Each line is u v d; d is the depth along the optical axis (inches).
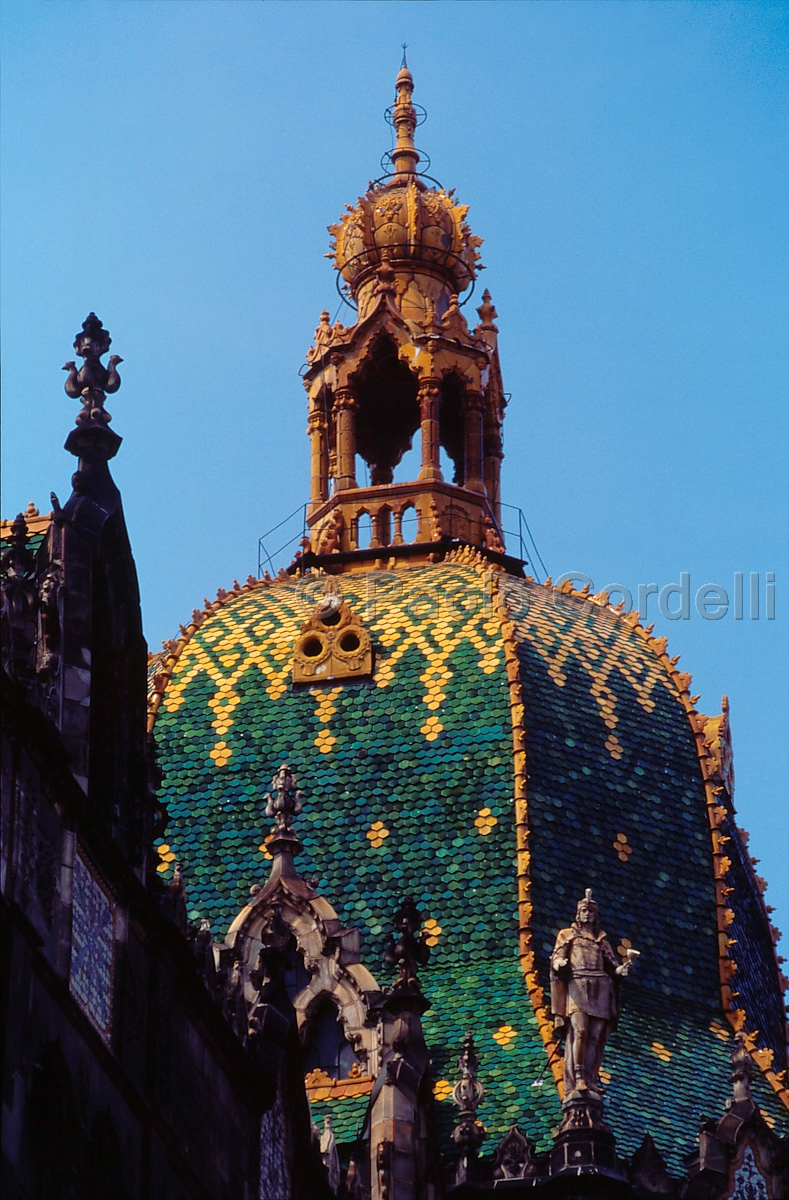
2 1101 2076.8
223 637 4057.6
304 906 3575.3
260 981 3489.2
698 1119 3567.9
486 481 4626.0
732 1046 3727.9
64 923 2207.2
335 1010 3535.9
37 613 2316.7
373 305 4633.4
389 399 4746.6
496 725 3853.3
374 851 3772.1
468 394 4626.0
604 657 4023.1
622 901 3774.6
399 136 4852.4
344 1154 3371.1
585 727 3902.6
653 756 3927.2
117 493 2472.9
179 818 3828.7
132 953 2332.7
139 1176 2293.3
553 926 3705.7
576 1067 3393.2
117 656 2434.8
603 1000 3405.5
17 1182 2094.0
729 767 4015.8
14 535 2351.1
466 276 4741.6
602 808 3836.1
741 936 3919.8
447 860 3752.5
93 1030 2231.8
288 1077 2741.1
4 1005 2090.3
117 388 2522.1
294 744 3885.3
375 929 3703.3
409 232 4707.2
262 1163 2625.5
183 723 3932.1
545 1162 3373.5
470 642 3959.2
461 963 3681.1
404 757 3843.5
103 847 2289.6
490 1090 3508.9
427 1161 3358.8
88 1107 2214.6
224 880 3762.3
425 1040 3575.3
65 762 2220.7
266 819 3818.9
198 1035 2455.7
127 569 2468.0
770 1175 3435.0
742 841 4062.5
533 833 3762.3
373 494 4495.6
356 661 3946.9
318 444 4598.9
